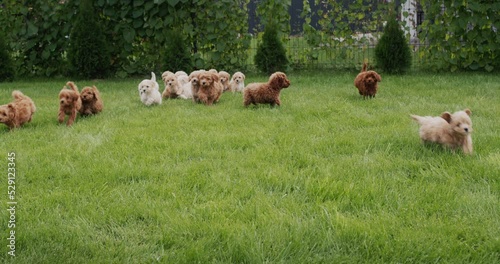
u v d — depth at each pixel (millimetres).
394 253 3043
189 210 3725
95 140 5660
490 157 4602
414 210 3605
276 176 4281
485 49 10922
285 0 11508
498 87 8742
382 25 11633
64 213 3674
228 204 3756
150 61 11875
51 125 6512
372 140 5340
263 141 5469
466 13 10812
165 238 3260
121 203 3820
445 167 4469
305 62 12117
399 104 7348
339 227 3359
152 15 11430
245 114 6941
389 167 4527
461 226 3328
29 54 12031
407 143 5199
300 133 5762
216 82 7996
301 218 3533
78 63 11359
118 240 3283
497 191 3898
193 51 11914
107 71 11672
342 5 11633
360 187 4027
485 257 2996
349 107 7180
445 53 11133
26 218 3578
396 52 10953
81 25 11266
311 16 11781
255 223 3453
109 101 8367
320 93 8594
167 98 8836
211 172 4473
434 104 7242
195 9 11414
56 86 10438
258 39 11961
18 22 11672
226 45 11758
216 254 3078
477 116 6445
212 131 5957
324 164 4637
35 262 3016
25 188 4172
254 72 12062
